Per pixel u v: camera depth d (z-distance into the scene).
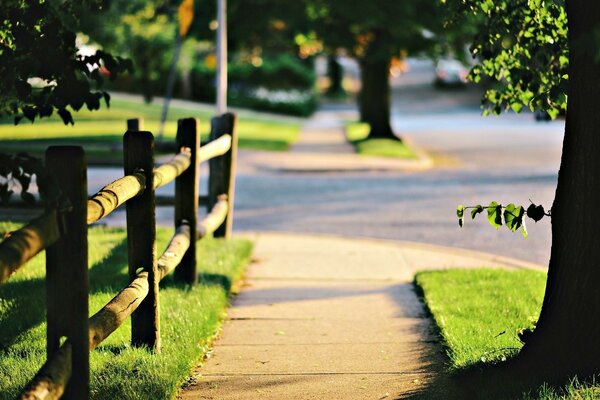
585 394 10.92
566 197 11.63
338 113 118.94
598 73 11.14
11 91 11.38
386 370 13.87
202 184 39.84
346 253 24.72
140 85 108.81
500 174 45.88
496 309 16.78
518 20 13.67
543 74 13.95
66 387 9.88
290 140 66.19
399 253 24.77
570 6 11.12
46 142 51.19
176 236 17.52
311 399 12.55
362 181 43.44
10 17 10.76
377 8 55.28
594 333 11.55
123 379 12.57
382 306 18.30
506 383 11.85
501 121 89.00
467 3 13.82
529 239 27.39
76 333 9.84
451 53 62.81
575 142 11.47
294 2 60.03
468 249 25.97
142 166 13.73
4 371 12.62
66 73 10.84
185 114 83.31
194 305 16.97
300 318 17.38
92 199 10.62
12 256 7.78
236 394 12.79
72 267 9.73
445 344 14.89
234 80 117.44
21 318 15.58
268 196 37.66
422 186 41.19
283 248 25.45
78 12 11.95
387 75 66.88
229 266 21.16
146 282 13.50
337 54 72.38
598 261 11.49
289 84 124.31
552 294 11.88
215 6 61.09
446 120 94.31
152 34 85.44
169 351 14.10
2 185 9.87
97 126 64.38
